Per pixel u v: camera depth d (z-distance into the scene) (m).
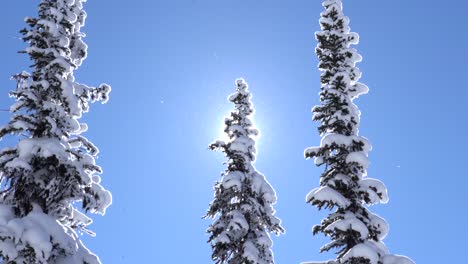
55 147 12.58
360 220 13.79
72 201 13.60
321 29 17.30
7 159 12.54
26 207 12.72
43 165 13.06
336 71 16.09
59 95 13.83
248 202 18.30
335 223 13.51
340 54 16.45
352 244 13.66
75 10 17.14
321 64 16.61
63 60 13.84
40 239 10.91
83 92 14.92
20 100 13.55
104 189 13.98
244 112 20.23
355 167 14.52
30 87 13.63
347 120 14.98
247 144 19.09
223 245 17.34
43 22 14.09
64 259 12.30
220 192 18.64
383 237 13.84
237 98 20.36
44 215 12.09
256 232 18.02
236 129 19.42
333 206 13.89
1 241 10.59
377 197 13.80
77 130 13.91
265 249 17.72
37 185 12.76
